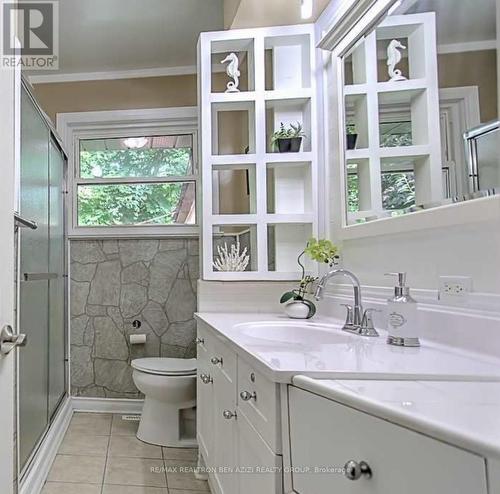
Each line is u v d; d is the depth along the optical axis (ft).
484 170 3.47
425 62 4.32
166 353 9.93
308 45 7.19
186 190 10.37
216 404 5.31
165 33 8.82
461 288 3.59
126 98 10.34
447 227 3.78
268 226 7.52
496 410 2.03
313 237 6.93
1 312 3.06
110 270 10.05
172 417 7.97
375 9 5.21
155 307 10.01
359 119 5.71
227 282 7.13
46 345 7.61
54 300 8.44
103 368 9.91
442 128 4.05
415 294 4.20
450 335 3.68
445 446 1.78
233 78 7.43
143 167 10.50
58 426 8.14
